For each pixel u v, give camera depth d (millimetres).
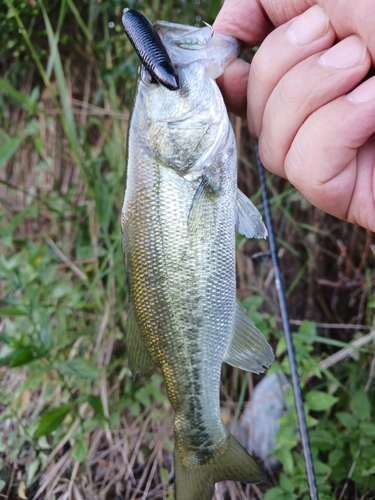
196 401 190
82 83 396
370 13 123
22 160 410
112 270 327
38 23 354
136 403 304
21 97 280
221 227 178
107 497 289
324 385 320
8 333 336
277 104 145
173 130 171
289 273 357
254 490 283
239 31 173
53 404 322
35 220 403
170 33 164
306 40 137
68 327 345
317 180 146
